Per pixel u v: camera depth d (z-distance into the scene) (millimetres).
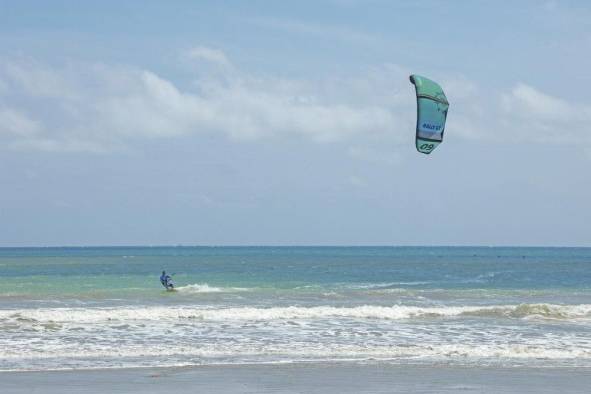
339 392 27969
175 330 45469
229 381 30078
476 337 43562
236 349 38562
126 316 51000
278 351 38062
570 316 54812
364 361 35219
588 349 39188
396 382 30031
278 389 28516
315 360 35438
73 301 67188
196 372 32094
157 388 28562
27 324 47312
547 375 31797
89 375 31250
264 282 103562
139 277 114188
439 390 28422
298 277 119750
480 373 32188
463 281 112312
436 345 40344
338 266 182125
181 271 143375
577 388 29047
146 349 38250
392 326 48250
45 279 107062
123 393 27594
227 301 68312
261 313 53500
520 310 56438
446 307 62500
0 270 145500
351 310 55562
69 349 38188
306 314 53688
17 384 29188
